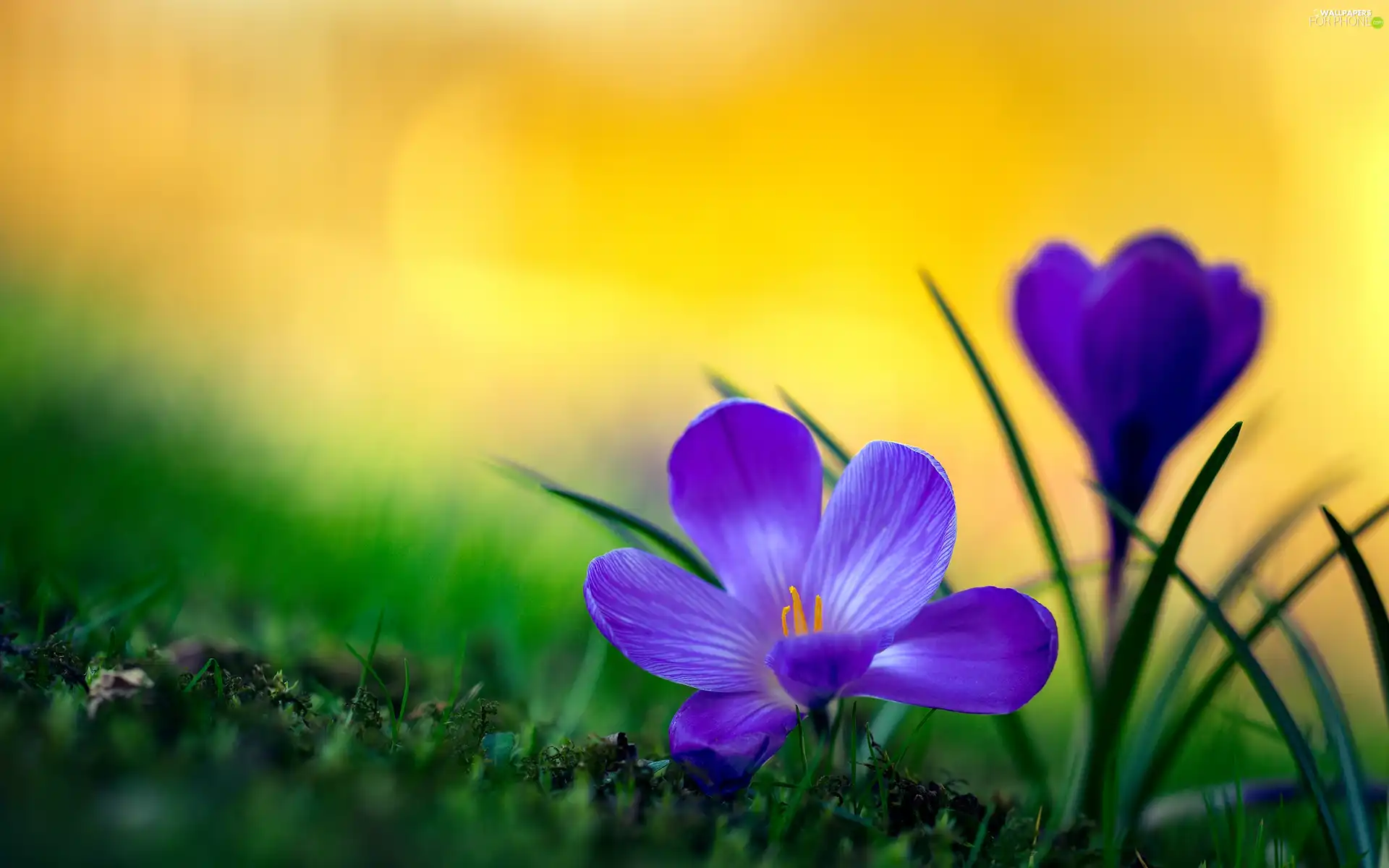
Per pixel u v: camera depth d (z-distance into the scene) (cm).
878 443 49
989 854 49
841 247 304
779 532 50
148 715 47
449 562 80
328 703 52
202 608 62
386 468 117
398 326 220
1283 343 244
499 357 216
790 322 288
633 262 303
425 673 57
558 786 48
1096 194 285
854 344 271
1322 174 251
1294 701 85
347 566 74
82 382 118
